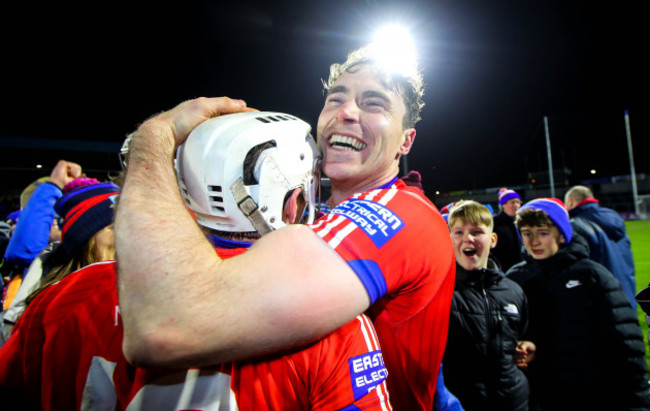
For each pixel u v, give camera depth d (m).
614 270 3.53
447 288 1.03
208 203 0.80
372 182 1.21
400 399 1.06
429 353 1.03
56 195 2.62
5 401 0.79
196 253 0.63
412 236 0.85
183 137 0.87
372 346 0.77
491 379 2.05
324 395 0.68
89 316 0.74
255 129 0.81
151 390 0.65
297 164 0.89
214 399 0.64
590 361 2.23
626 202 31.16
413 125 1.28
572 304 2.31
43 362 0.74
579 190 4.28
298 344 0.65
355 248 0.74
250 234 0.84
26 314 0.82
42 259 1.86
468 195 37.53
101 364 0.69
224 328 0.59
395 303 0.92
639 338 2.17
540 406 2.39
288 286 0.63
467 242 2.12
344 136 1.16
